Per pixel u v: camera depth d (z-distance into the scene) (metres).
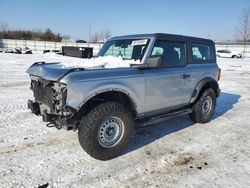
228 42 53.84
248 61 30.59
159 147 4.31
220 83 11.98
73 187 3.09
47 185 3.11
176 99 4.78
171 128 5.27
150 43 4.26
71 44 57.31
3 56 26.64
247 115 6.43
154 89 4.26
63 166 3.58
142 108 4.18
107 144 3.78
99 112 3.58
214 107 5.78
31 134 4.68
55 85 3.51
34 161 3.69
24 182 3.15
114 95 3.99
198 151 4.19
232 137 4.86
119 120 3.82
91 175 3.37
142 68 4.04
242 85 11.48
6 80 10.85
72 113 3.46
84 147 3.62
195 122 5.64
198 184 3.21
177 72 4.66
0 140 4.36
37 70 4.00
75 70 3.47
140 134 4.88
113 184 3.18
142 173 3.46
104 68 3.78
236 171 3.56
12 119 5.48
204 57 5.54
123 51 4.65
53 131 4.86
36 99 4.16
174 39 4.72
